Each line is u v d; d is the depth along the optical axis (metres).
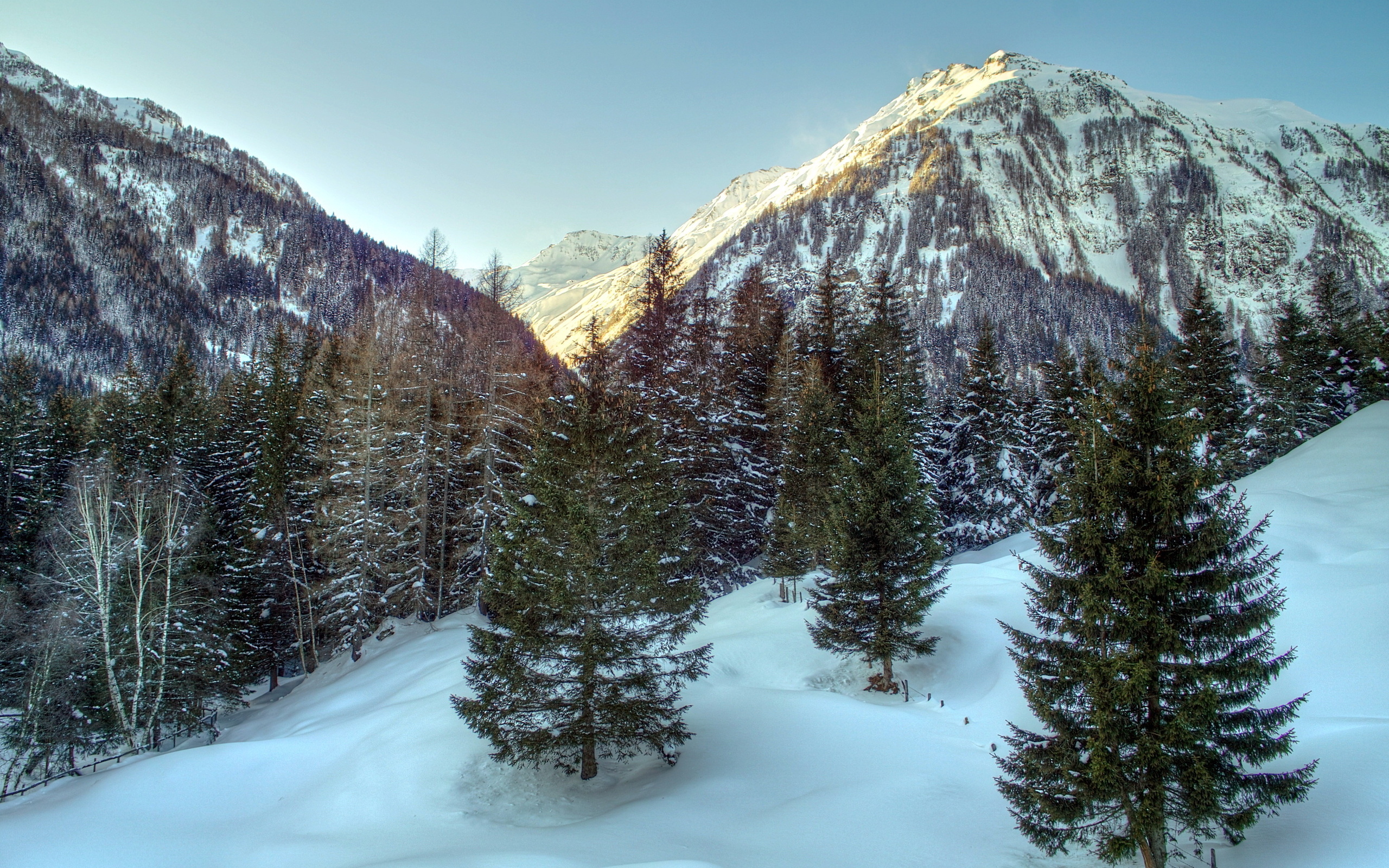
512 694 15.06
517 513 15.95
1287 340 41.91
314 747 19.16
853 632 20.25
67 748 23.95
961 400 39.44
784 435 31.47
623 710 14.95
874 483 20.52
